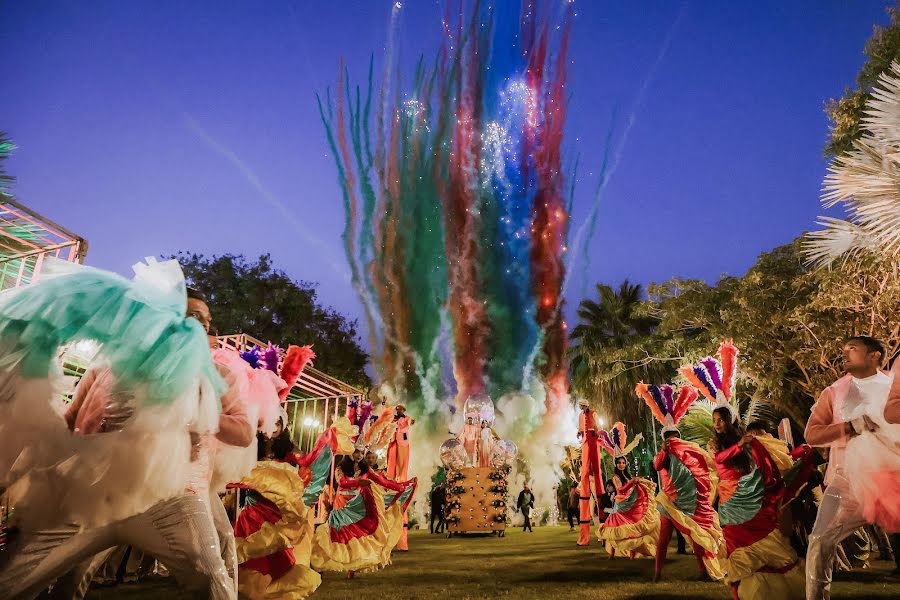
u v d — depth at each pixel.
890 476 3.64
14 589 2.32
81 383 2.59
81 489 2.36
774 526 4.81
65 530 2.39
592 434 11.94
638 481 8.95
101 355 2.54
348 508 7.20
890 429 3.73
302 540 5.32
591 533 15.32
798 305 15.37
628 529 8.71
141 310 2.56
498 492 15.29
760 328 16.20
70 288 2.55
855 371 4.02
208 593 2.47
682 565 7.88
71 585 2.93
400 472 11.13
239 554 4.74
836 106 13.91
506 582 6.61
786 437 6.60
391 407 8.02
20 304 2.53
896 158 6.49
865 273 12.44
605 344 36.16
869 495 3.67
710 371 5.72
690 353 19.80
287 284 28.22
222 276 27.78
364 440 7.58
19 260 6.66
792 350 15.71
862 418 3.79
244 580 4.79
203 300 3.06
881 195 6.67
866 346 3.98
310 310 28.08
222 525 3.25
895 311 12.52
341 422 6.11
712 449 5.58
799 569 4.75
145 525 2.50
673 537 11.92
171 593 5.80
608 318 37.69
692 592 5.75
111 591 5.94
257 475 4.82
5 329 2.48
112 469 2.38
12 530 2.46
